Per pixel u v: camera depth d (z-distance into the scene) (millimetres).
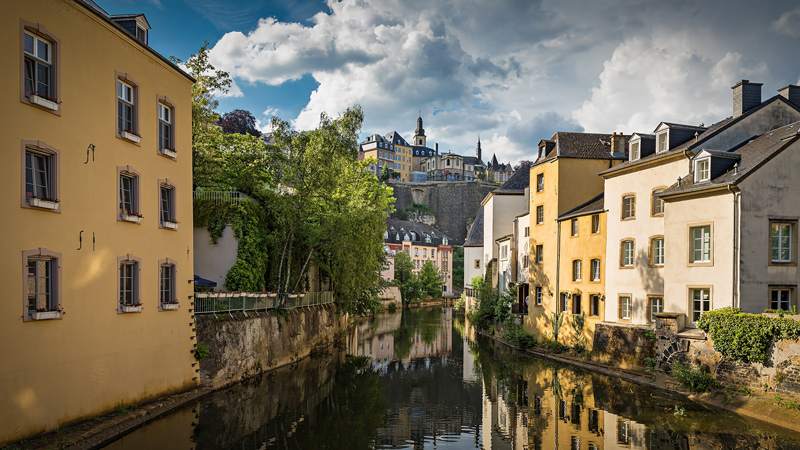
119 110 16094
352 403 20422
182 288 19000
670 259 22266
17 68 12227
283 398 20344
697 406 19016
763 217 19828
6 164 11891
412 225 114500
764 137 22812
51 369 12953
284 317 27375
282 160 28047
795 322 16672
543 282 34219
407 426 17531
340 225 29500
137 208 16578
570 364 28844
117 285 15500
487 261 49875
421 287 90625
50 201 12898
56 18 13336
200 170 26953
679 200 22000
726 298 19953
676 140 25406
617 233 27234
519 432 16688
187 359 19156
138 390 16375
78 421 13852
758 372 17750
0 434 11539
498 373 26953
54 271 13227
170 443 14070
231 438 15062
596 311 28938
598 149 33656
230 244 26062
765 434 15477
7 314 11797
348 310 40562
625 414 18141
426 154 196625
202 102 26422
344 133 28453
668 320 21703
